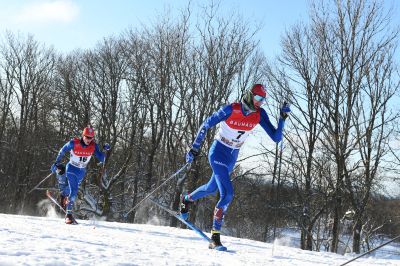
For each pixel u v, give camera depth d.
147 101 26.50
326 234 27.62
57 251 3.72
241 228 28.67
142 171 29.39
